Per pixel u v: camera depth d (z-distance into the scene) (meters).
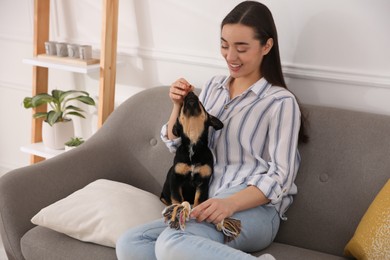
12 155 2.87
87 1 2.33
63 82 2.53
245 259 1.25
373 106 1.82
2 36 2.63
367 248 1.37
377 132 1.63
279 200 1.54
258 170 1.62
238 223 1.44
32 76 2.60
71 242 1.58
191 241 1.31
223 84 1.74
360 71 1.80
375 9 1.73
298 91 1.94
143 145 1.98
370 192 1.58
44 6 2.37
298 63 1.91
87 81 2.46
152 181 1.95
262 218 1.53
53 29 2.46
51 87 2.58
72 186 1.81
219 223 1.42
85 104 2.50
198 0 2.06
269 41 1.63
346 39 1.80
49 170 1.77
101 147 1.94
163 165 1.93
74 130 2.53
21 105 2.72
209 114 1.64
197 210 1.41
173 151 1.75
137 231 1.42
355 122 1.67
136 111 2.01
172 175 1.67
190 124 1.59
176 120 1.68
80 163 1.86
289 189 1.60
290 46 1.91
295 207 1.69
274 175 1.54
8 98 2.76
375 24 1.74
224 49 1.63
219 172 1.66
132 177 1.98
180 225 1.38
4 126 2.84
